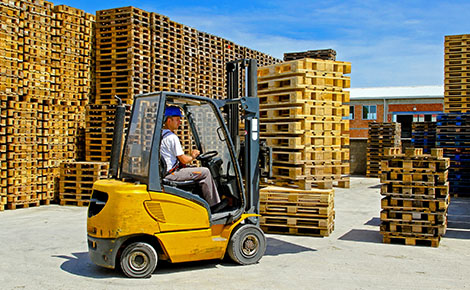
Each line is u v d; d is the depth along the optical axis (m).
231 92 7.18
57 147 11.82
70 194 11.39
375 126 20.66
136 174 5.85
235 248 6.20
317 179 8.68
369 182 18.36
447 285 5.46
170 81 13.17
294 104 8.67
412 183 7.55
